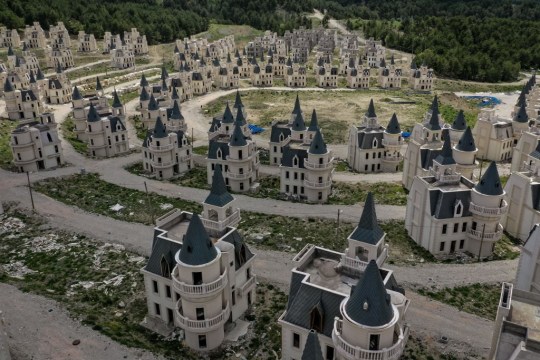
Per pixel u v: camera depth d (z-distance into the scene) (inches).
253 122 7386.8
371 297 1713.8
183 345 2436.0
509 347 1609.3
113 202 4173.2
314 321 2037.4
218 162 4662.9
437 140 4446.4
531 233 2758.4
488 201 3253.0
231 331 2527.1
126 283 2962.6
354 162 5359.3
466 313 2689.5
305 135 4926.2
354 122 7327.8
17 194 4205.2
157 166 4916.3
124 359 2198.6
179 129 5851.4
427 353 2375.7
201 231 2206.0
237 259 2573.8
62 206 4020.7
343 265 2247.8
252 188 4677.7
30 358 2169.0
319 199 4367.6
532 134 4594.0
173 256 2460.6
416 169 4365.2
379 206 4158.5
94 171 4958.2
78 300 2763.3
